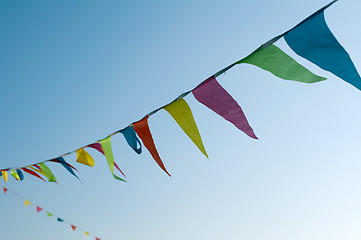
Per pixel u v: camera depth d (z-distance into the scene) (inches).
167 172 100.0
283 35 64.7
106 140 120.8
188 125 85.4
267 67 67.6
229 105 76.0
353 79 56.9
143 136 102.5
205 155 84.1
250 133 74.3
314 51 60.4
